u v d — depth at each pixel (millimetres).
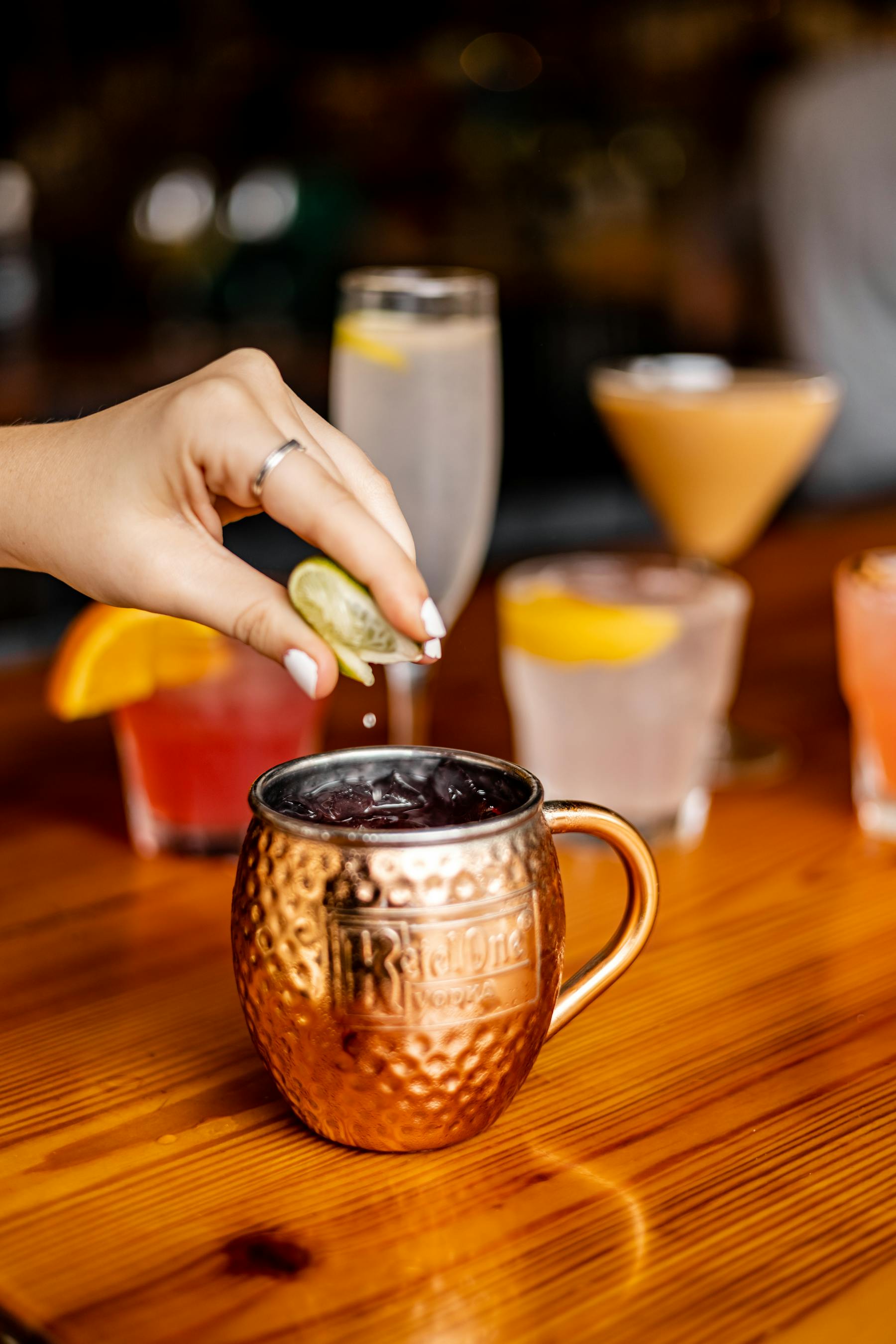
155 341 2990
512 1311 554
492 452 912
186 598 629
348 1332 546
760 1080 664
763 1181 608
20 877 818
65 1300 556
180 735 817
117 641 797
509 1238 581
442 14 4090
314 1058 598
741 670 1141
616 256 3719
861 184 2230
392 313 872
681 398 1041
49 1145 625
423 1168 612
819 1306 557
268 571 780
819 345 2307
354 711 1030
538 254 3873
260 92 4059
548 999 613
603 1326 549
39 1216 590
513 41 4148
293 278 3484
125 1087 658
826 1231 586
